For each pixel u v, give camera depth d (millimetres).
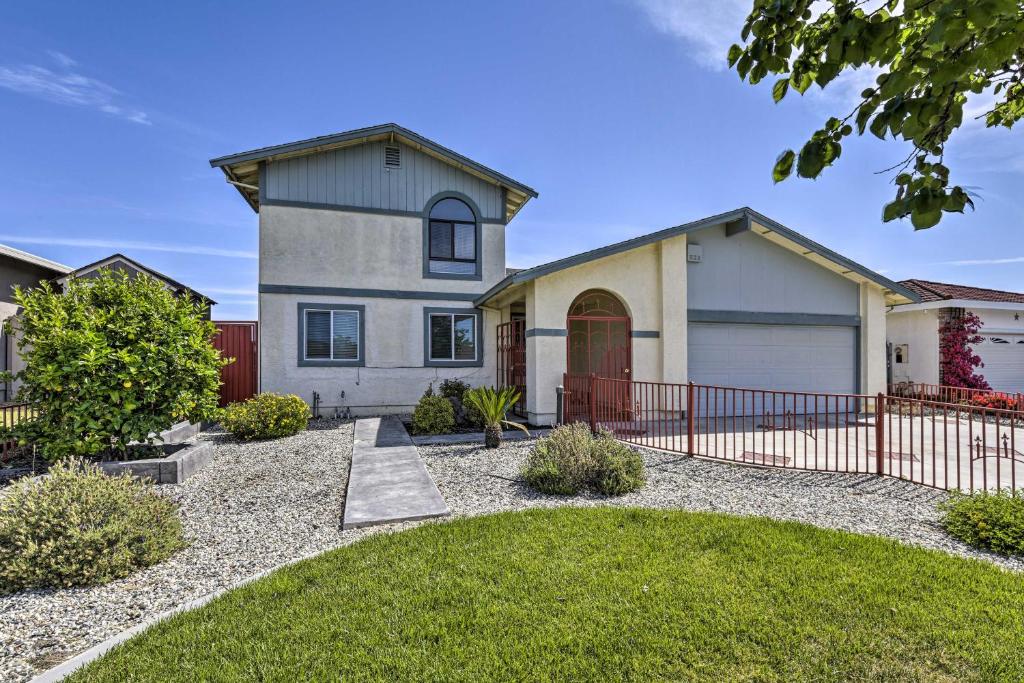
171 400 6328
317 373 11906
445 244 12984
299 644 2580
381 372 12336
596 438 6676
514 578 3258
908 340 15898
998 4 1374
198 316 7133
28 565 3295
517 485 5711
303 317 11852
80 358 5715
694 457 7105
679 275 10781
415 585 3182
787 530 4105
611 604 2914
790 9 1869
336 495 5441
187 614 2906
